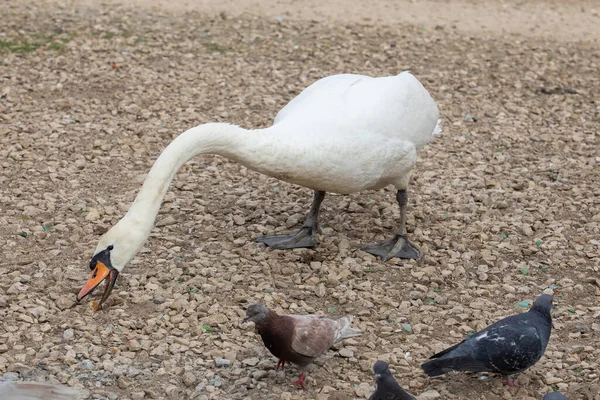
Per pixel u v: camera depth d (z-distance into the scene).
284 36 16.16
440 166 11.61
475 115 13.27
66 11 16.70
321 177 8.37
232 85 13.84
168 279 8.58
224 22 16.70
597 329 7.99
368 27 16.98
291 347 6.73
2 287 8.30
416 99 8.97
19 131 11.92
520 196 10.75
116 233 7.53
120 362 7.24
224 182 10.91
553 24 17.94
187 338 7.64
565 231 9.93
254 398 6.82
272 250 9.29
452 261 9.20
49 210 9.88
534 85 14.53
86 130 12.03
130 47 15.04
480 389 7.09
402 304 8.34
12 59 14.30
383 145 8.53
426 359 7.47
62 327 7.71
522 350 6.72
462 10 18.58
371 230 9.85
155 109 12.81
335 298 8.44
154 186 7.62
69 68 14.08
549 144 12.41
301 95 9.06
